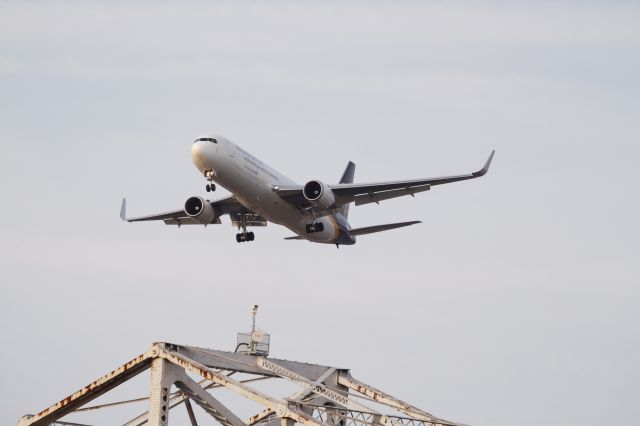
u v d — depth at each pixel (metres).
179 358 157.75
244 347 181.50
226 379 155.25
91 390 163.38
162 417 157.00
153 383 158.00
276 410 153.12
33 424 168.25
